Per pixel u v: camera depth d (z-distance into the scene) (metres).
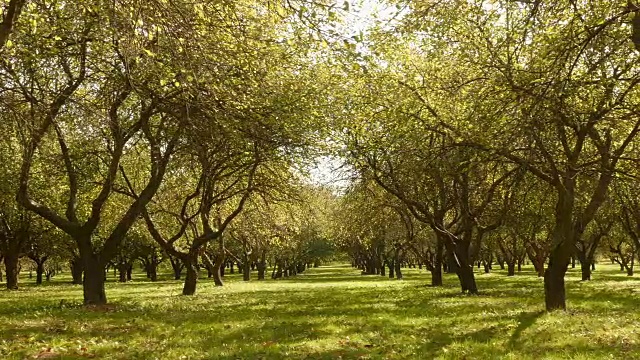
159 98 16.34
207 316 19.02
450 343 13.16
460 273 31.17
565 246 18.73
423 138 21.81
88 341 13.56
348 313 19.89
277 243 46.47
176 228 45.88
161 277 87.81
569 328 14.67
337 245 78.19
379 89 24.47
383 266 75.69
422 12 16.08
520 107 14.16
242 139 18.16
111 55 18.36
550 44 13.88
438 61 23.03
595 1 14.36
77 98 18.47
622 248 73.06
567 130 19.56
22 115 17.08
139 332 15.14
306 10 9.78
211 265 46.75
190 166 27.69
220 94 14.60
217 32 14.40
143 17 11.00
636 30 12.34
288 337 14.27
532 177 21.17
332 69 24.17
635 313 18.22
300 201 33.12
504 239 54.22
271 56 18.56
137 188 35.25
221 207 39.41
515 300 24.12
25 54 16.47
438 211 34.41
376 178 28.97
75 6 14.88
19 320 17.66
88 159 26.78
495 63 18.25
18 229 46.12
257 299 27.81
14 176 32.78
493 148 15.82
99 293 23.97
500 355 11.57
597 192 18.17
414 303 23.64
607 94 15.27
